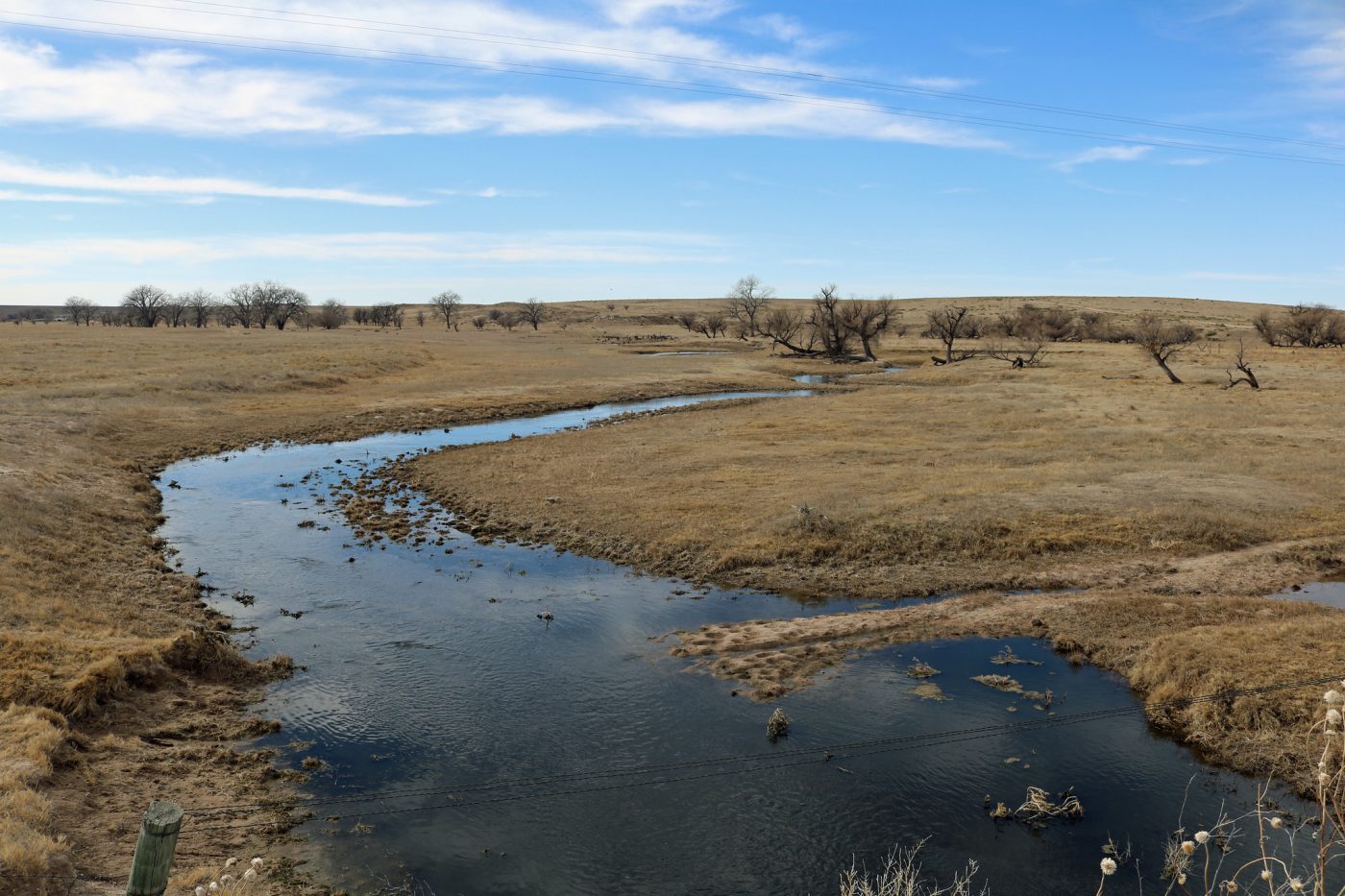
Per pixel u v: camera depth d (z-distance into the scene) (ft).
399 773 40.27
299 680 50.42
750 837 35.29
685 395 207.31
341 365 217.77
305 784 39.22
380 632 58.08
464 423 158.61
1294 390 184.65
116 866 30.81
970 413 158.71
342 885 31.78
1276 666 47.21
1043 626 58.70
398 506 94.38
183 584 65.41
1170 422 143.54
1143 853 34.14
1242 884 31.32
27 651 45.68
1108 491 91.30
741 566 71.82
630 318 645.51
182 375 179.22
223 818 35.76
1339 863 32.42
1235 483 94.99
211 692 47.88
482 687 49.78
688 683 50.49
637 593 66.59
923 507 84.48
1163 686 47.75
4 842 29.60
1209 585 67.00
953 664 53.26
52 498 80.69
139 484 98.84
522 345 359.87
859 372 272.10
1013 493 90.63
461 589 67.21
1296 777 39.14
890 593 66.28
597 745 43.01
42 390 152.15
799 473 103.81
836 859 33.91
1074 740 43.57
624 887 32.14
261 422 148.46
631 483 99.86
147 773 38.65
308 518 88.63
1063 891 31.76
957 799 38.22
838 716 46.14
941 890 31.63
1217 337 394.52
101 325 502.38
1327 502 87.30
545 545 79.30
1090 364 260.01
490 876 32.71
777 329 346.13
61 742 38.27
